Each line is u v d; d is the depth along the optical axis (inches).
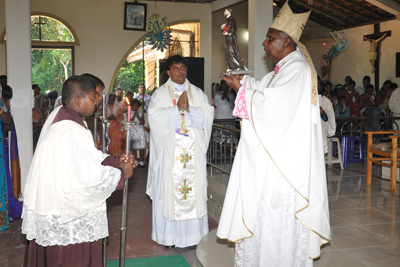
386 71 425.4
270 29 94.5
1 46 361.4
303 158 86.1
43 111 280.4
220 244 129.0
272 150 86.5
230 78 93.1
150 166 143.3
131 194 218.7
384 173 230.7
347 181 219.5
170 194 135.1
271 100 85.6
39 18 359.6
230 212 96.0
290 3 496.1
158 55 401.7
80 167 76.1
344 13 454.3
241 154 92.1
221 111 362.6
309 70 89.4
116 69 375.9
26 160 188.1
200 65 294.0
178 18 382.3
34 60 364.2
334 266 106.4
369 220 147.6
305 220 87.9
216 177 194.5
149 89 406.3
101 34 370.6
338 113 334.6
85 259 80.5
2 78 265.4
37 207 76.4
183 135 137.1
